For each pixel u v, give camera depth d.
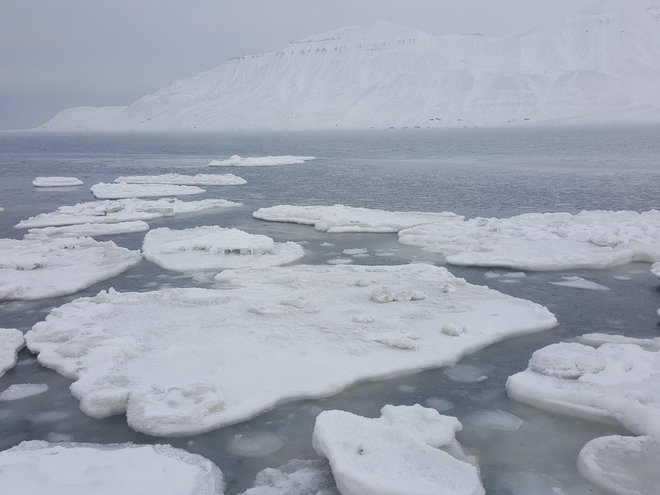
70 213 30.08
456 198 35.09
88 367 11.60
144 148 108.31
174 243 21.97
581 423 9.83
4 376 11.75
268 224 27.73
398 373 11.48
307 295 16.02
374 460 8.14
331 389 10.70
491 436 9.49
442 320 14.05
